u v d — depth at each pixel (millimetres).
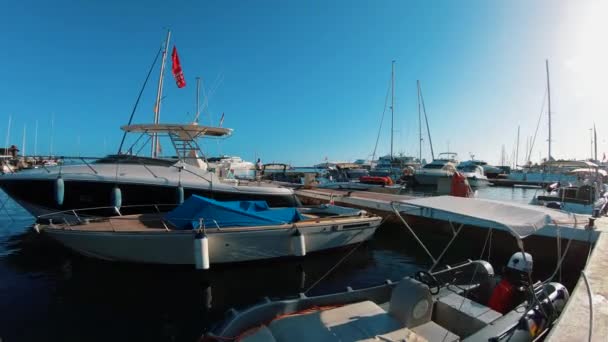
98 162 10273
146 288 6863
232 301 6453
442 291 5246
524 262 4961
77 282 6992
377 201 13219
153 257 7383
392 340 3520
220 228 7602
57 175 9148
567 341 3066
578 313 3666
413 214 11422
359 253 9648
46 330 5258
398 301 3967
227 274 7672
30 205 9492
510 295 4945
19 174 9211
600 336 3160
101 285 6914
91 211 9461
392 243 10891
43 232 7586
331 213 11000
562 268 8820
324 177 29516
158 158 10812
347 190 19438
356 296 4977
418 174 28797
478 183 31766
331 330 3684
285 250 8289
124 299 6383
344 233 9211
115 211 9266
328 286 7359
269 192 10797
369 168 38938
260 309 4277
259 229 7824
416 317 3912
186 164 10625
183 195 9883
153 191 9719
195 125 11172
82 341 4992
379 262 9055
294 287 7238
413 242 10992
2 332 5156
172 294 6668
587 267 5570
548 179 32875
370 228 9711
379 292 5145
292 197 11258
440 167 31281
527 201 23328
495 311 4602
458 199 5875
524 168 42281
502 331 3953
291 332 3688
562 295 4926
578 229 8586
